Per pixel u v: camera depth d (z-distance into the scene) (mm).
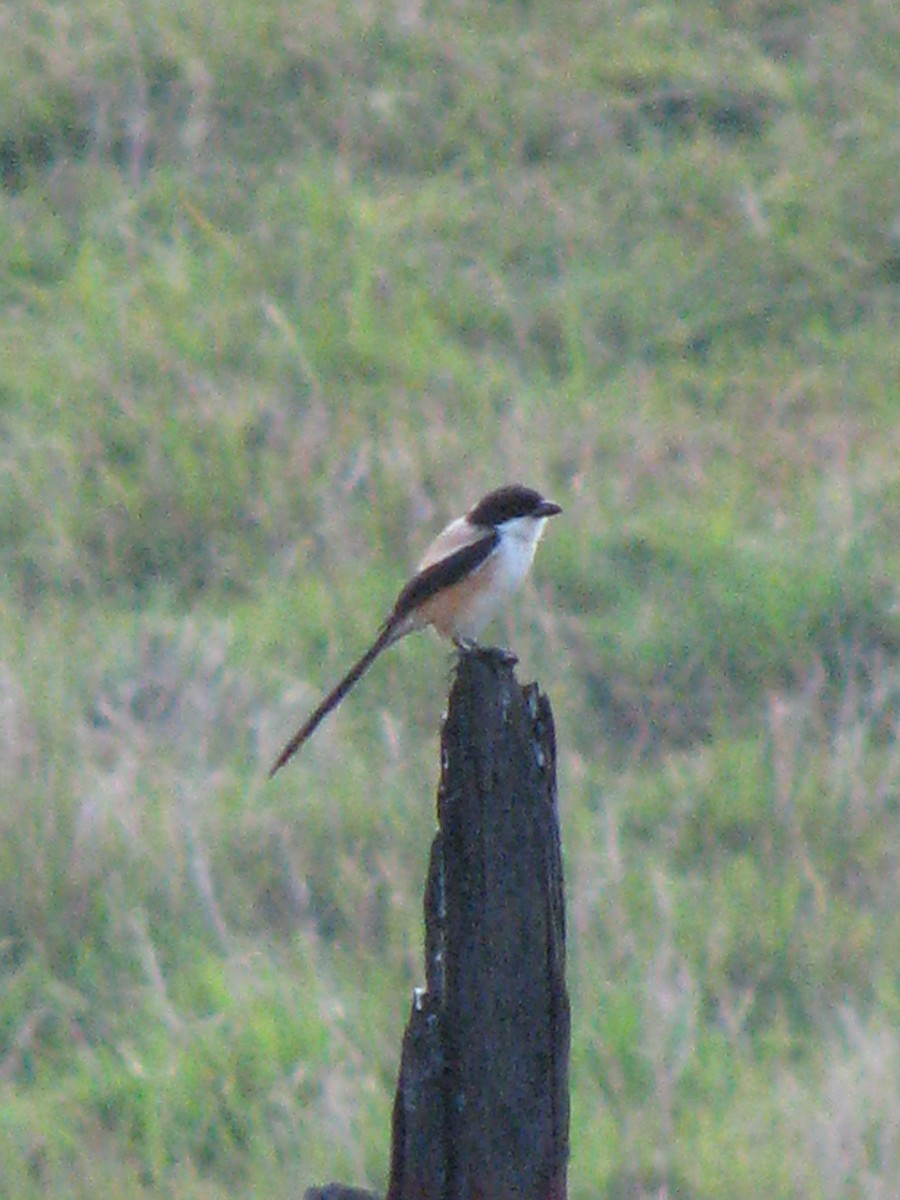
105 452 15750
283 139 20453
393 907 11172
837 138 20719
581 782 12438
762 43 22312
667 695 13477
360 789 12109
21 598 14391
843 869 11820
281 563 14594
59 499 15250
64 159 20125
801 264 18953
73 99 20625
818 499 15305
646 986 10492
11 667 12992
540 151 20656
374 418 16359
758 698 13531
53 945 11039
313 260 18562
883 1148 9438
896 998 10641
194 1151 9742
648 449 16078
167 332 17281
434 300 18375
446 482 15227
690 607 14180
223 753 12547
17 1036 10508
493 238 19359
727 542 14867
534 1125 5734
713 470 15891
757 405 17078
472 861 5723
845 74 21609
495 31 22203
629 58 21719
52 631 13789
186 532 14961
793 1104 9828
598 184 20141
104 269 18453
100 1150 9719
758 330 18281
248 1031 10266
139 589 14602
